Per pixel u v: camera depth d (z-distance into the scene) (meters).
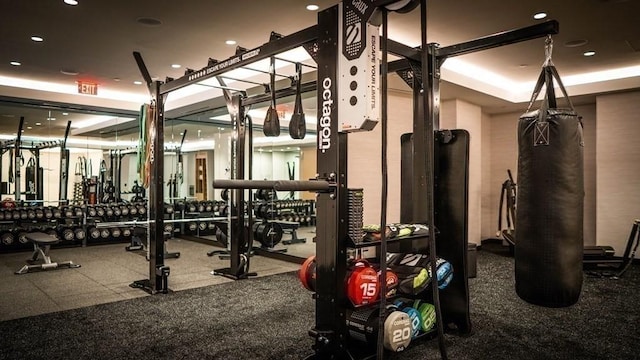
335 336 2.34
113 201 8.00
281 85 5.89
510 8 3.88
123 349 2.87
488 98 6.82
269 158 8.05
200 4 3.81
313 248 7.04
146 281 4.55
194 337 3.10
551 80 2.34
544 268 2.27
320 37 2.46
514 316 3.66
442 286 3.01
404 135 3.48
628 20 4.17
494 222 8.39
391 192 5.94
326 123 2.40
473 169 7.35
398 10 2.09
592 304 4.09
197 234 8.30
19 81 6.57
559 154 2.24
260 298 4.13
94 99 7.22
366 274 2.45
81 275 5.18
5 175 6.99
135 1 3.74
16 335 3.12
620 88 6.06
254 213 7.06
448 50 3.15
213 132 8.41
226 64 3.51
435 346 2.96
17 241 6.80
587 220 7.20
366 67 2.19
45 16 4.07
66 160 7.57
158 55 5.36
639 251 6.28
